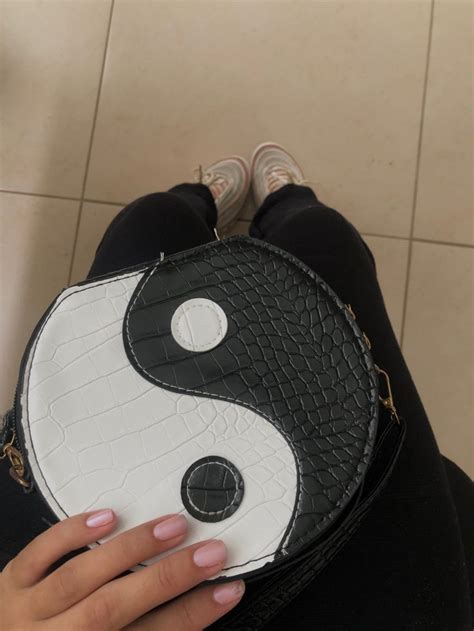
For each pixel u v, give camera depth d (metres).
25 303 0.91
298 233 0.63
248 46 0.94
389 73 0.94
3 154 0.93
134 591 0.32
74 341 0.41
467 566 0.54
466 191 0.93
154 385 0.40
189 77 0.94
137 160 0.93
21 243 0.92
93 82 0.94
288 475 0.39
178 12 0.94
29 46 0.94
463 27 0.95
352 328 0.42
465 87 0.94
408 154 0.93
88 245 0.92
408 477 0.50
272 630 0.46
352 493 0.38
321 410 0.40
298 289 0.43
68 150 0.93
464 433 0.90
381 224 0.93
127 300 0.42
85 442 0.38
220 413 0.40
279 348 0.42
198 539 0.37
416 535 0.48
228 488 0.38
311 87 0.94
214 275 0.44
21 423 0.39
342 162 0.94
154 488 0.38
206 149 0.94
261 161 0.92
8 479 0.51
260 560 0.37
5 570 0.36
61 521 0.36
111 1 0.95
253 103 0.94
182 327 0.42
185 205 0.64
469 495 0.59
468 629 0.46
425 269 0.92
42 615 0.33
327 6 0.94
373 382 0.41
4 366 0.89
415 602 0.46
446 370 0.91
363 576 0.47
